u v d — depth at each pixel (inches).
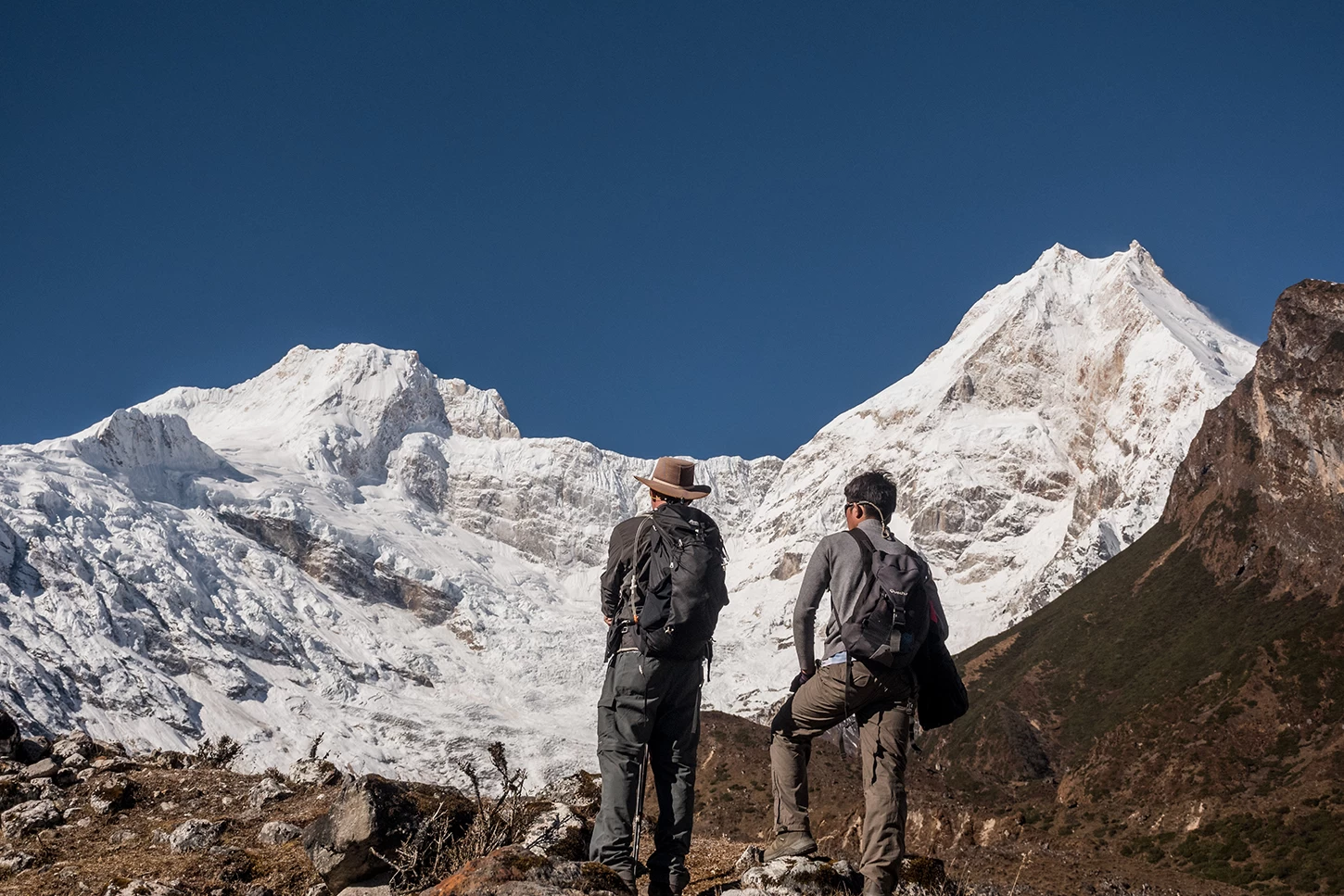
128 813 402.9
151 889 314.3
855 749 1563.7
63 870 338.6
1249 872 2669.8
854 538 300.0
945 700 306.8
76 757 465.1
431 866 303.3
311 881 326.6
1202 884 1024.9
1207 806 3152.1
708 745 1787.6
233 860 340.5
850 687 292.5
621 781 282.2
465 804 335.0
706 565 286.8
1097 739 4247.0
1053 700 5113.2
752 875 300.7
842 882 297.0
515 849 250.2
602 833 279.0
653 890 284.2
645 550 287.9
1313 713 3410.4
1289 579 4667.8
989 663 6161.4
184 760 493.4
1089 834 3415.4
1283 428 5172.2
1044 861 769.6
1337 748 3120.1
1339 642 3651.6
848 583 294.8
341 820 308.0
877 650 288.2
